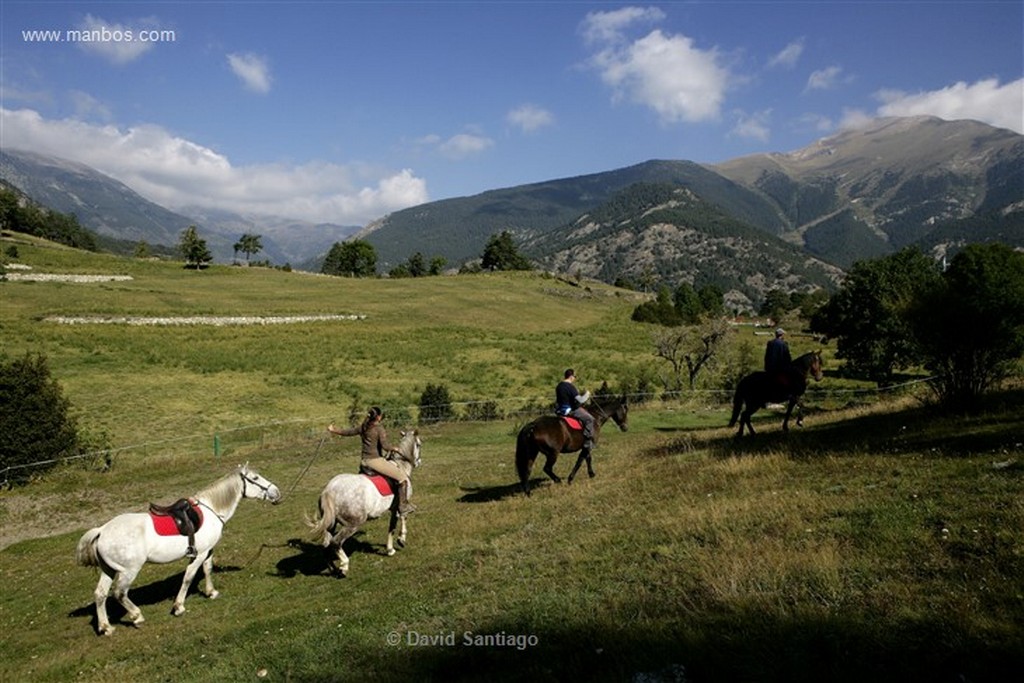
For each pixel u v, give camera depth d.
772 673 5.23
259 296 83.75
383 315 76.12
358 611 8.70
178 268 106.81
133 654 8.55
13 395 20.88
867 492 9.64
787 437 16.70
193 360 43.25
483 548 10.76
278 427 29.55
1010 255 24.50
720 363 44.28
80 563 9.70
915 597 6.11
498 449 24.36
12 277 76.44
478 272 153.00
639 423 29.44
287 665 7.30
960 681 4.80
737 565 7.38
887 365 37.62
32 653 9.17
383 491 11.38
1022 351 14.85
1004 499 8.13
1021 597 5.74
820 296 136.25
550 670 5.94
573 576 8.42
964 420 14.05
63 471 21.31
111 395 33.75
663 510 11.01
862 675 5.05
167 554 9.88
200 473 21.98
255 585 11.08
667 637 6.05
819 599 6.39
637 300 122.44
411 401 36.56
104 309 60.69
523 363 51.31
